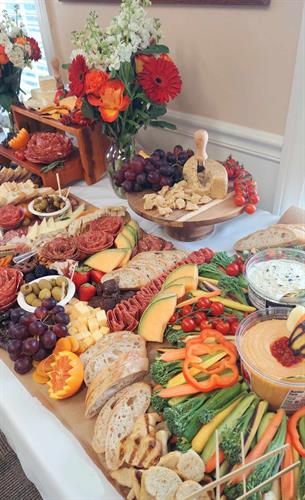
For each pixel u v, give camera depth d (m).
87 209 1.26
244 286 0.81
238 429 0.53
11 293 0.84
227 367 0.63
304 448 0.52
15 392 0.69
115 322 0.78
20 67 1.58
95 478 0.56
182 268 0.85
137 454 0.54
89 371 0.68
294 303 0.69
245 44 1.08
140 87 1.12
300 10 0.93
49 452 0.60
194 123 1.34
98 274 0.92
